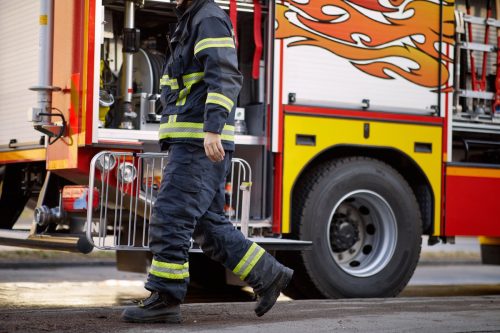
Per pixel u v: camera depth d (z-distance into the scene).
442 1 9.21
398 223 8.89
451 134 9.26
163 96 5.75
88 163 7.43
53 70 7.71
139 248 7.17
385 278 8.82
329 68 8.52
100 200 7.32
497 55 9.79
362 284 8.70
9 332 5.24
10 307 7.96
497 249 11.27
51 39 7.73
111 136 7.54
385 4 8.84
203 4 5.55
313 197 8.47
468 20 9.59
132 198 7.38
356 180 8.67
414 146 9.01
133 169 7.38
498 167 9.48
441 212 9.18
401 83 8.93
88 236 6.95
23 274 11.49
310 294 8.57
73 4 7.49
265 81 8.30
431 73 9.12
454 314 6.67
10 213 8.99
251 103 8.50
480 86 9.67
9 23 8.68
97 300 8.88
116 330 5.31
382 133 8.80
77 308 6.36
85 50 7.34
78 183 7.80
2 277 10.94
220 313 6.30
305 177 8.58
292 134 8.30
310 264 8.41
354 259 8.96
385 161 9.21
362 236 9.02
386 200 8.84
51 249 7.39
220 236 5.69
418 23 9.05
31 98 8.20
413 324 6.02
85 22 7.36
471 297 8.08
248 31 8.53
